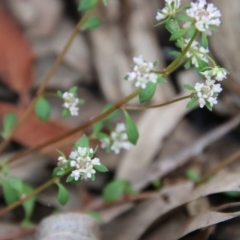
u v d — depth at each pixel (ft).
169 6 0.96
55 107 1.31
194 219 1.06
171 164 1.25
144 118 1.28
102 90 1.33
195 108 1.31
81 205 1.22
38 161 1.24
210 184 1.13
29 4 1.38
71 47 1.36
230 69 1.30
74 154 0.95
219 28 1.29
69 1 1.39
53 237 1.05
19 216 1.20
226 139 1.29
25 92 1.32
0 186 1.21
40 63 1.36
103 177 1.26
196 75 1.32
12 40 1.35
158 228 1.10
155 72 0.96
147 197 1.20
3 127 1.27
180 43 0.97
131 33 1.36
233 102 1.30
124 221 1.14
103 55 1.35
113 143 1.13
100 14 1.35
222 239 1.06
